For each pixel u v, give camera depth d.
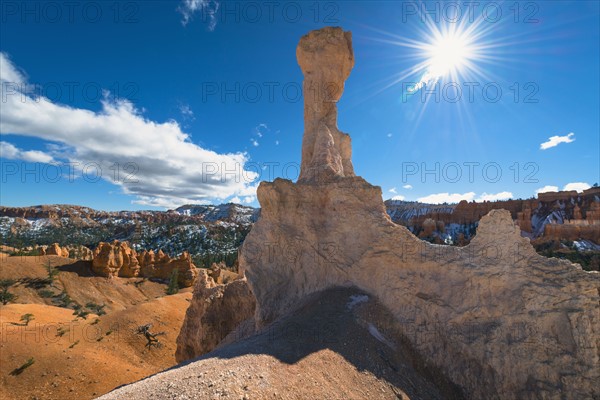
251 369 10.53
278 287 18.75
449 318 14.52
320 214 19.81
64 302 75.69
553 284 13.31
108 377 32.03
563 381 12.20
